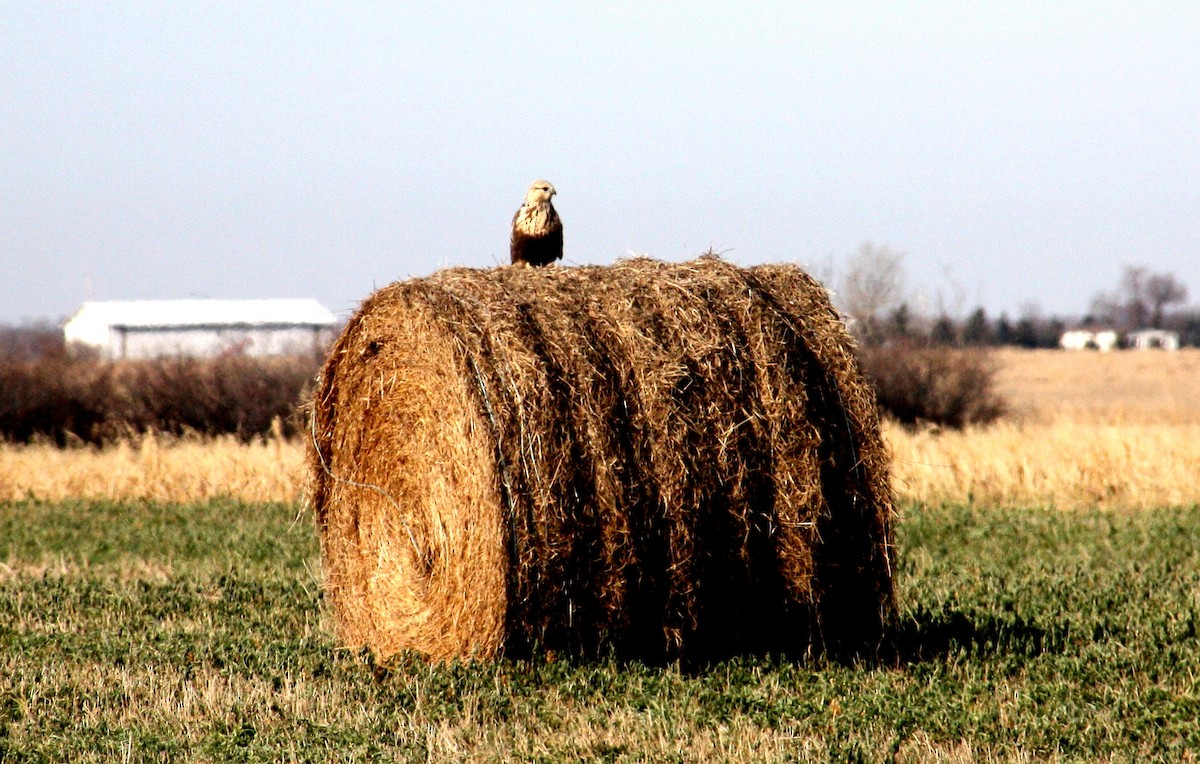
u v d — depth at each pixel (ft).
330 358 130.00
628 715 97.86
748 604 113.19
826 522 114.32
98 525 223.51
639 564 108.37
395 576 122.21
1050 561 172.65
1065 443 260.42
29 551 196.75
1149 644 120.16
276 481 263.90
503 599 106.63
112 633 128.06
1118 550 181.57
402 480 120.06
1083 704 101.14
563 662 107.76
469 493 108.88
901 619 129.39
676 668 110.22
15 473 276.00
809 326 115.85
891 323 474.90
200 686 107.14
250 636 127.03
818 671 112.47
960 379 397.60
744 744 90.38
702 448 109.29
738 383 110.93
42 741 91.97
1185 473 244.63
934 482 245.45
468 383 106.52
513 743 92.89
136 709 100.78
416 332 114.32
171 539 204.13
